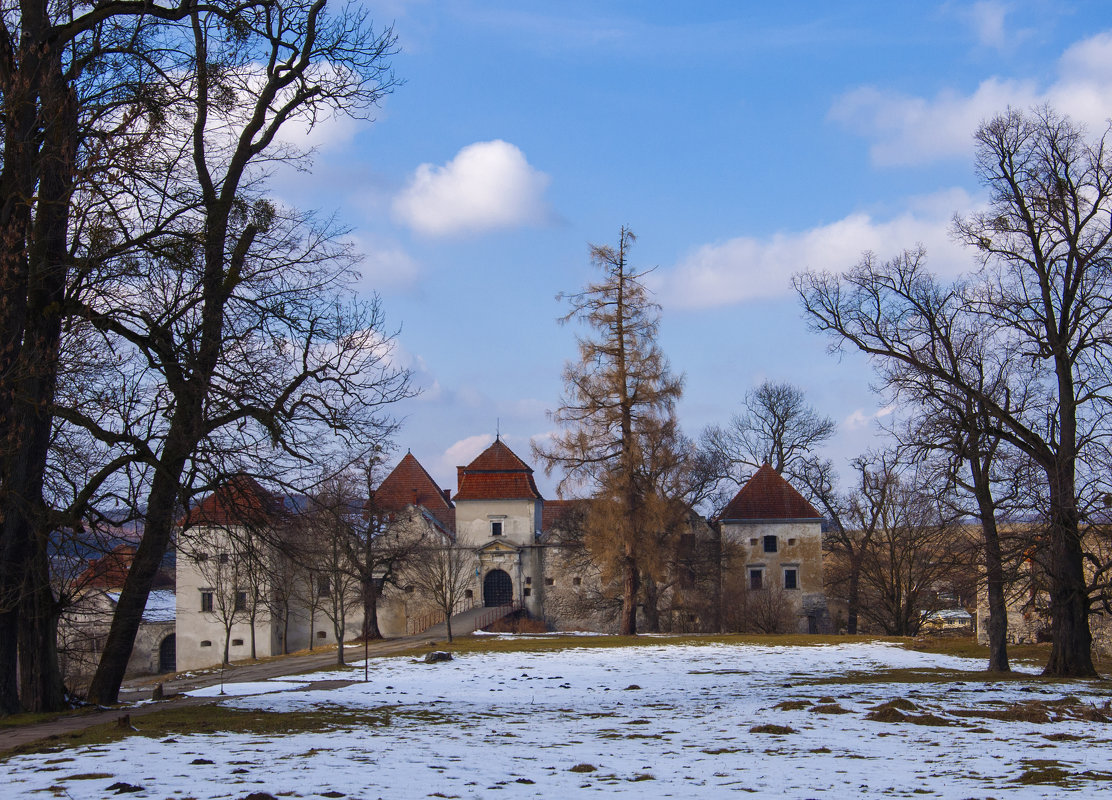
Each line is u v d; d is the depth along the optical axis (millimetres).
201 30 19109
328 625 61844
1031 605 31844
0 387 15961
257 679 34625
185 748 12570
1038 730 15625
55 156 16219
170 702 21406
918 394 30672
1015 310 30156
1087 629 30031
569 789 9891
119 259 16938
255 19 19375
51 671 18375
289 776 10367
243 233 19094
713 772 11227
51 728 15336
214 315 17938
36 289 17266
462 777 10586
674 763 11984
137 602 19516
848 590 73938
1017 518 29734
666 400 54469
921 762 12094
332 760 11703
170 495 18734
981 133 30906
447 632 53875
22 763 11211
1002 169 30891
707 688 26625
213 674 43125
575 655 41156
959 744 13883
